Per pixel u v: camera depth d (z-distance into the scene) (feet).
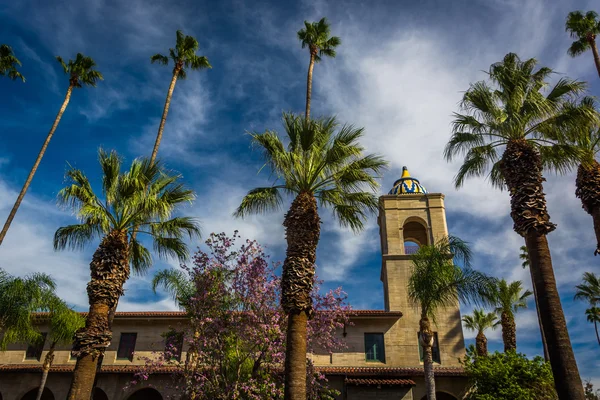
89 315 49.34
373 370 87.81
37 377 91.76
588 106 52.42
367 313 95.91
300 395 42.68
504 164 52.11
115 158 56.59
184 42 92.38
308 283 47.52
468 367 84.12
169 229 60.44
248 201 55.77
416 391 87.76
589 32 97.19
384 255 106.83
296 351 44.27
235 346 67.77
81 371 46.68
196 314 68.08
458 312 96.89
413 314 97.60
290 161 51.85
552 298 43.62
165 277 74.79
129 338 96.89
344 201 55.83
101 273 50.85
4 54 90.38
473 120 57.16
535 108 50.72
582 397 39.73
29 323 72.74
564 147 53.11
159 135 82.07
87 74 96.89
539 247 46.01
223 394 63.57
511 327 113.60
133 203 54.80
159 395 96.48
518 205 48.65
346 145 51.93
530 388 77.51
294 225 49.80
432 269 70.95
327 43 81.41
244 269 71.00
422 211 112.16
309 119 55.42
